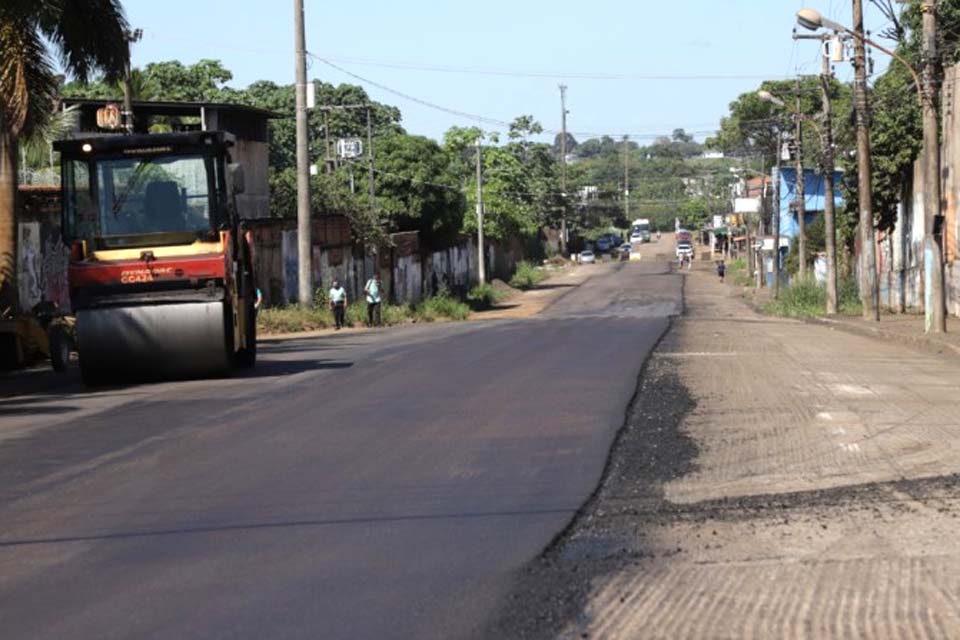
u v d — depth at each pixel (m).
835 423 14.40
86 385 20.58
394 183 72.06
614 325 39.38
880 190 50.47
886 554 8.27
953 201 40.81
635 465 11.74
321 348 29.20
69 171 20.59
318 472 11.60
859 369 21.75
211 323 19.84
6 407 17.98
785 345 28.36
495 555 8.37
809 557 8.24
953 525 9.05
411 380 19.80
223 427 14.79
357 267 60.53
